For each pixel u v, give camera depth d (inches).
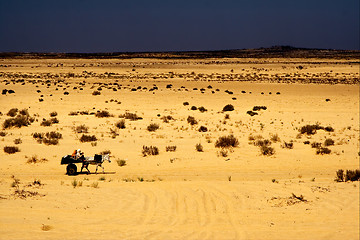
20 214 969.5
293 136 2689.5
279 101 5206.7
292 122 3494.1
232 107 4387.3
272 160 1915.6
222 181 1449.3
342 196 1254.3
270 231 957.2
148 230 927.7
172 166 1768.0
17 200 1074.1
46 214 987.9
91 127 2952.8
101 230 908.6
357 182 1461.6
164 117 3528.5
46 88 6053.2
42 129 2775.6
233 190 1306.6
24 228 883.4
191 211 1083.9
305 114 4060.0
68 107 4436.5
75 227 916.0
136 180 1492.4
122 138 2464.3
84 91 5797.2
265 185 1385.3
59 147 2113.7
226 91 6048.2
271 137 2588.6
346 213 1094.4
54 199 1115.3
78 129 2728.8
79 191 1224.2
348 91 6215.6
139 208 1087.0
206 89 6496.1
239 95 5792.3
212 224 992.9
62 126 2960.1
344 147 2260.1
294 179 1540.4
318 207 1144.2
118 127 2935.5
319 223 1017.5
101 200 1138.0
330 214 1085.1
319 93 6038.4
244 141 2428.6
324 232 958.4
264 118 3713.1
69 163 1594.5
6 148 1943.9
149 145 2231.8
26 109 3944.4
